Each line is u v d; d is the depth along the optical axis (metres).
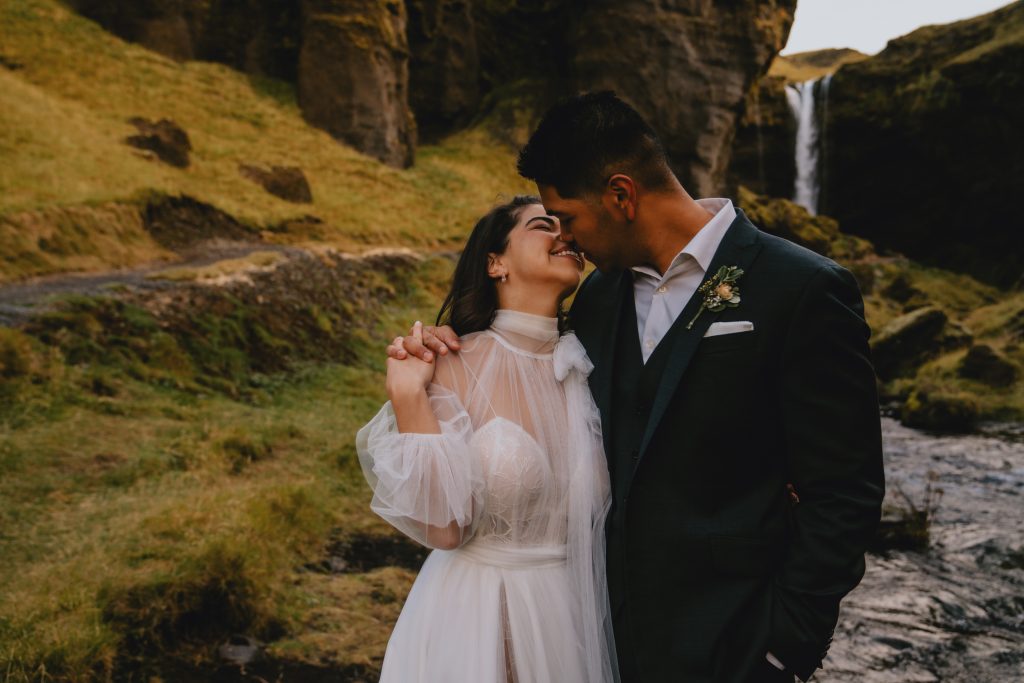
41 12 23.31
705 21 29.31
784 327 1.58
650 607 1.63
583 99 1.70
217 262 12.98
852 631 4.37
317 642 3.62
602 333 1.86
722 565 1.59
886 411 13.84
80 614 3.27
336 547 4.92
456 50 32.25
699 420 1.61
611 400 1.77
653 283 1.79
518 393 1.81
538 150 1.72
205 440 6.13
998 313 21.41
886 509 6.66
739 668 1.56
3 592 3.41
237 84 25.64
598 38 29.77
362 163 24.39
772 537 1.61
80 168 14.53
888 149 33.69
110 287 9.54
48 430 5.72
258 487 5.27
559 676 1.73
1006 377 14.59
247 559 3.86
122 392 7.06
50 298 8.43
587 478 1.76
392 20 27.06
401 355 1.76
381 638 3.72
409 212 22.52
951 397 12.23
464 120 32.94
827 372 1.57
